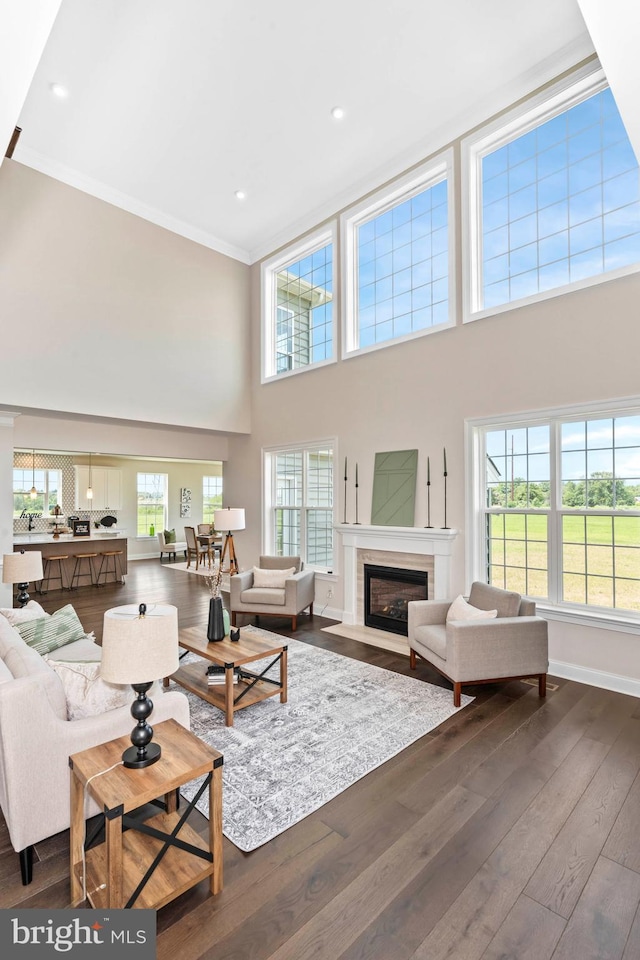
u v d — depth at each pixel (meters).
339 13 3.64
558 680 3.92
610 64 1.64
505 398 4.41
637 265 3.63
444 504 4.84
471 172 4.73
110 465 11.03
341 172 5.54
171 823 2.11
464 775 2.60
